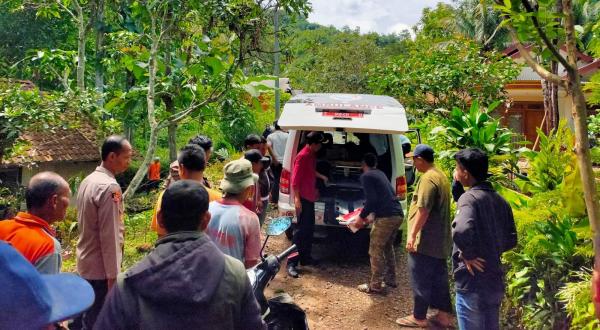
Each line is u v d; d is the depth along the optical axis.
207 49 7.11
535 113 21.72
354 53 25.19
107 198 3.57
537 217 4.54
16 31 21.86
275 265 3.16
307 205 6.21
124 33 9.04
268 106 23.39
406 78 12.77
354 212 6.20
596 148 4.32
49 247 2.91
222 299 1.87
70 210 8.74
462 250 3.49
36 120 8.51
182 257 1.89
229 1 6.93
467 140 6.04
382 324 5.04
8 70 10.64
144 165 6.92
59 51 10.07
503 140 5.91
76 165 15.22
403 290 5.90
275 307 3.38
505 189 5.36
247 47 7.02
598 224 2.35
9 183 12.46
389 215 5.56
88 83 18.39
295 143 6.68
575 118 2.32
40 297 1.40
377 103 6.70
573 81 2.32
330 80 24.62
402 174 6.72
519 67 13.52
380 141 7.44
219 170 13.27
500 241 3.63
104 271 3.65
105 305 1.88
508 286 4.56
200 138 4.90
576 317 3.63
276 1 7.03
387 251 5.89
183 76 7.46
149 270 1.85
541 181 4.98
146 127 16.89
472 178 3.68
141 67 7.73
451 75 12.40
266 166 6.39
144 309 1.81
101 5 11.53
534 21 2.38
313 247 7.45
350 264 6.75
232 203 3.29
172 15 7.34
